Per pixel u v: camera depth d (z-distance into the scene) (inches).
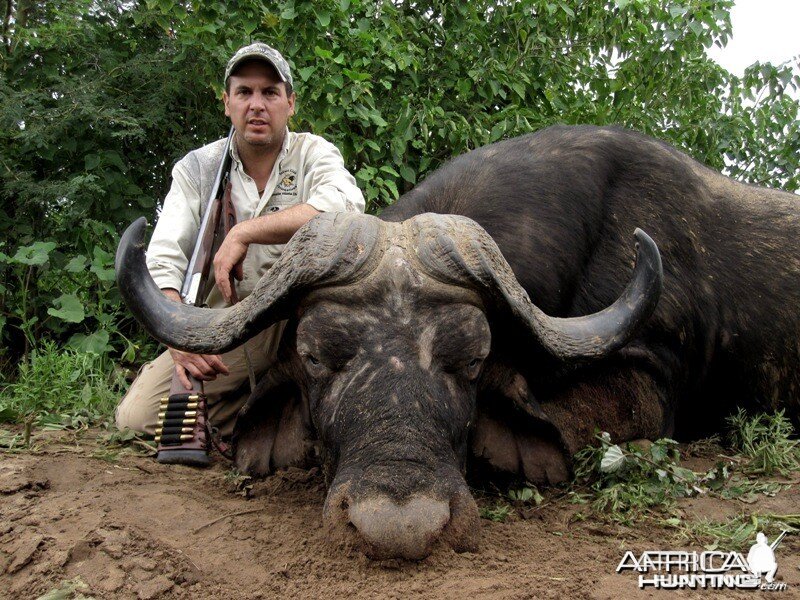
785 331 187.3
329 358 118.6
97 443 168.4
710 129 332.5
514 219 159.2
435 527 101.3
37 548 109.2
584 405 161.2
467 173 172.1
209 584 103.9
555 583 101.1
